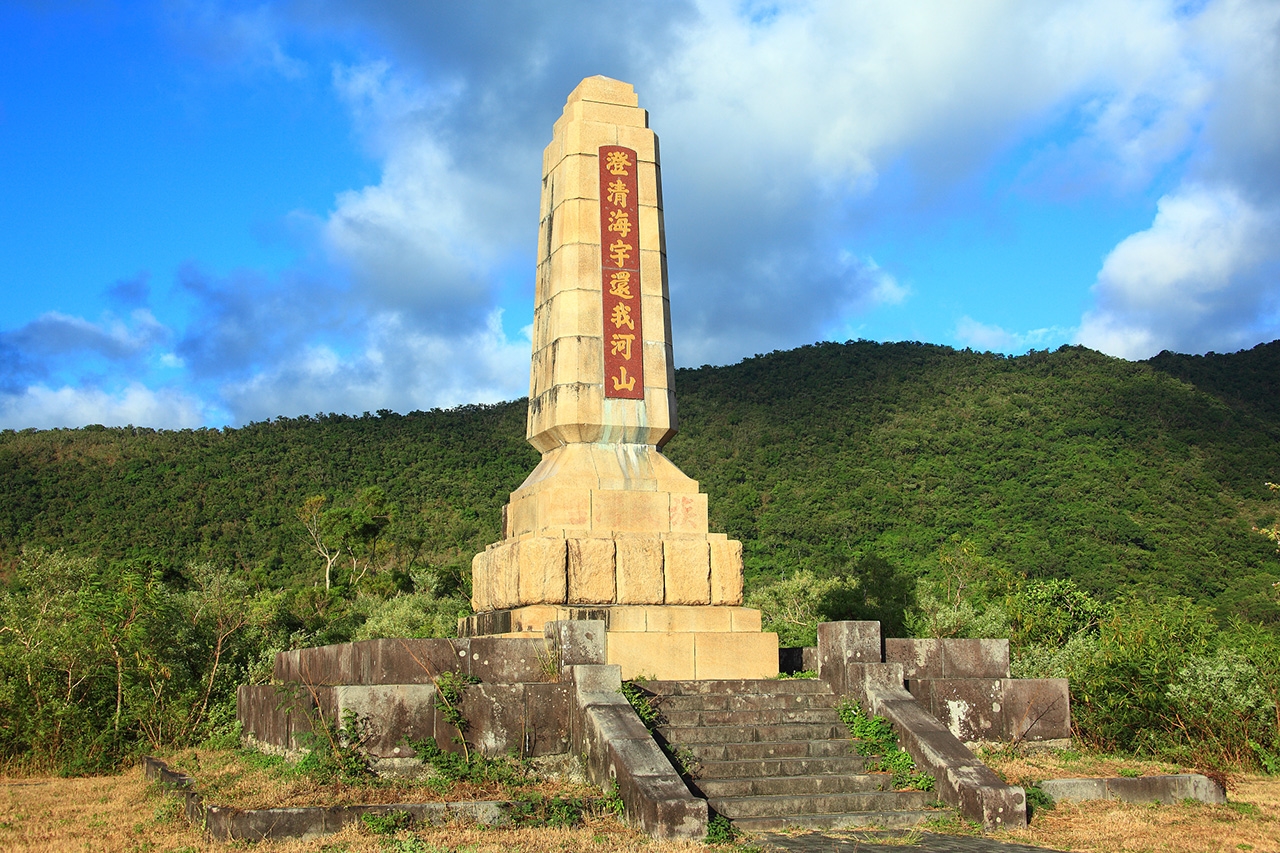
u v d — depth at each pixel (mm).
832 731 11094
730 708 11391
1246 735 13891
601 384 13633
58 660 15703
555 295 13953
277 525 51656
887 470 51344
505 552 13188
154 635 16469
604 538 12891
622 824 9109
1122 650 15062
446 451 61781
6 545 48312
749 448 57062
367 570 43219
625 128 14398
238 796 9820
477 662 10688
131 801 11766
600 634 10977
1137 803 10656
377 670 10430
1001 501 45969
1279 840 9180
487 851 8055
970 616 21641
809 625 23844
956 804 9867
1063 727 12312
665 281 14273
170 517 52000
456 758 10031
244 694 15391
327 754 9859
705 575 13109
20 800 12109
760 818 9516
